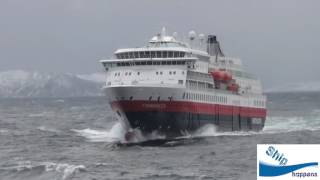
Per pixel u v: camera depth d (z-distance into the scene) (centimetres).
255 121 18575
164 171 9962
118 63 15275
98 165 10544
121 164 10731
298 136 16212
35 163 10700
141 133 14588
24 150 13350
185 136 15050
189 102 14712
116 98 14325
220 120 16388
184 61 14650
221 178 9306
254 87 18988
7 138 16500
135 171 9950
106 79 15562
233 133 16788
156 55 14888
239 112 17525
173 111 14338
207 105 15638
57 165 10231
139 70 14975
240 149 12925
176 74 14675
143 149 13112
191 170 10075
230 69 17662
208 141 14550
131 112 14238
